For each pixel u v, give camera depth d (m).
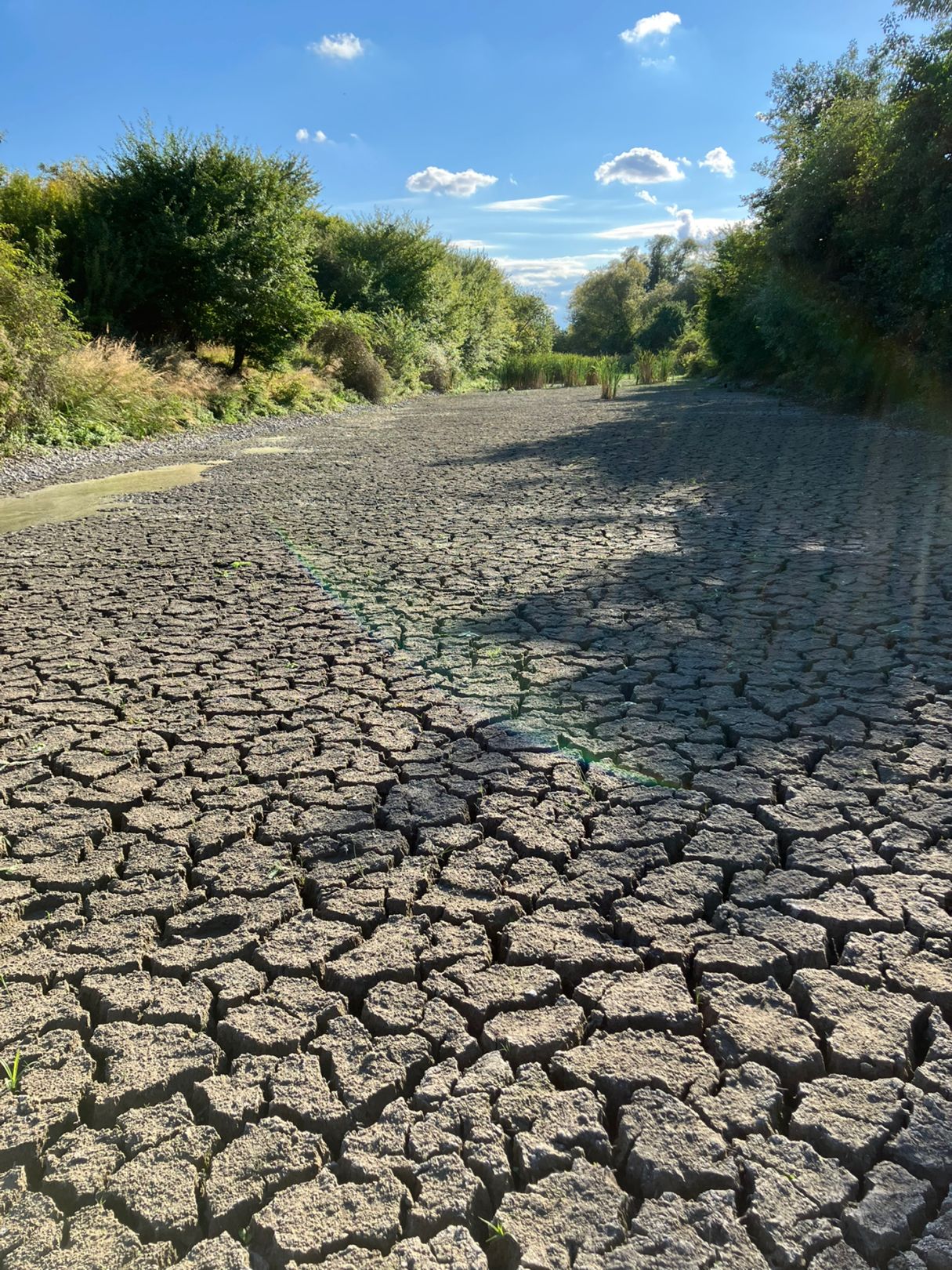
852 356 15.54
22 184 19.84
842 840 2.63
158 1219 1.58
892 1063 1.84
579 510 7.91
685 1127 1.71
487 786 3.06
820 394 18.39
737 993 2.06
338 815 2.89
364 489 9.44
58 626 4.96
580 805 2.90
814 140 16.12
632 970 2.16
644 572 5.71
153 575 6.07
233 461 12.16
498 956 2.26
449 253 41.88
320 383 23.56
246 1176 1.66
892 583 5.16
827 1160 1.64
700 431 14.00
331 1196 1.61
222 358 21.55
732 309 24.06
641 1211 1.56
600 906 2.41
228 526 7.67
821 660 4.04
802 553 5.98
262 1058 1.93
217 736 3.52
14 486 10.50
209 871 2.61
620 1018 2.00
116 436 14.43
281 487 9.73
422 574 5.90
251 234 19.45
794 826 2.70
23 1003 2.13
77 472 11.45
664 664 4.08
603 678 3.97
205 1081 1.88
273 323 20.48
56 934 2.37
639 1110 1.76
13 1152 1.73
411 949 2.26
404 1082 1.87
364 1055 1.93
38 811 2.98
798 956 2.17
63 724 3.67
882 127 13.29
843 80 18.92
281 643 4.61
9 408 12.83
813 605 4.84
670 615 4.80
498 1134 1.72
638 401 22.39
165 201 19.16
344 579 5.82
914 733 3.28
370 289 32.16
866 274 14.13
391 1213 1.58
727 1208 1.56
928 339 13.03
